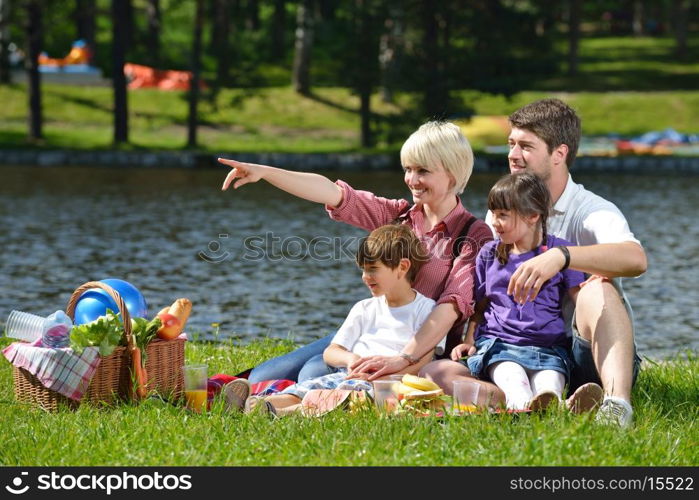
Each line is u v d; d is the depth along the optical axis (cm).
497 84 8388
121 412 1148
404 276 1234
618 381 1079
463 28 8438
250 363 1603
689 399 1325
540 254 1117
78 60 10475
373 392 1131
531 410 1081
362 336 1255
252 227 4428
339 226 4503
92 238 3984
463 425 1032
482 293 1234
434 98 8256
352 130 9281
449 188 1285
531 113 1248
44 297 2794
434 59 8306
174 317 1273
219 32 9538
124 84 8306
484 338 1209
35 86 8275
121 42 8281
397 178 6994
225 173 7256
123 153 7725
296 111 9719
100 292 1322
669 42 14250
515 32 8756
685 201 5588
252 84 8756
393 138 8288
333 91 10306
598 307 1116
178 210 5009
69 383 1197
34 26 8281
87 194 5669
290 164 7662
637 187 6384
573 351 1166
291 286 3008
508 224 1184
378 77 8438
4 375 1441
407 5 8200
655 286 3091
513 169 1267
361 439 998
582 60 12900
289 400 1168
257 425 1070
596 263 1095
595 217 1211
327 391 1145
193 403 1199
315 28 9975
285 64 11319
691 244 4022
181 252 3669
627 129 9600
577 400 1068
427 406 1114
